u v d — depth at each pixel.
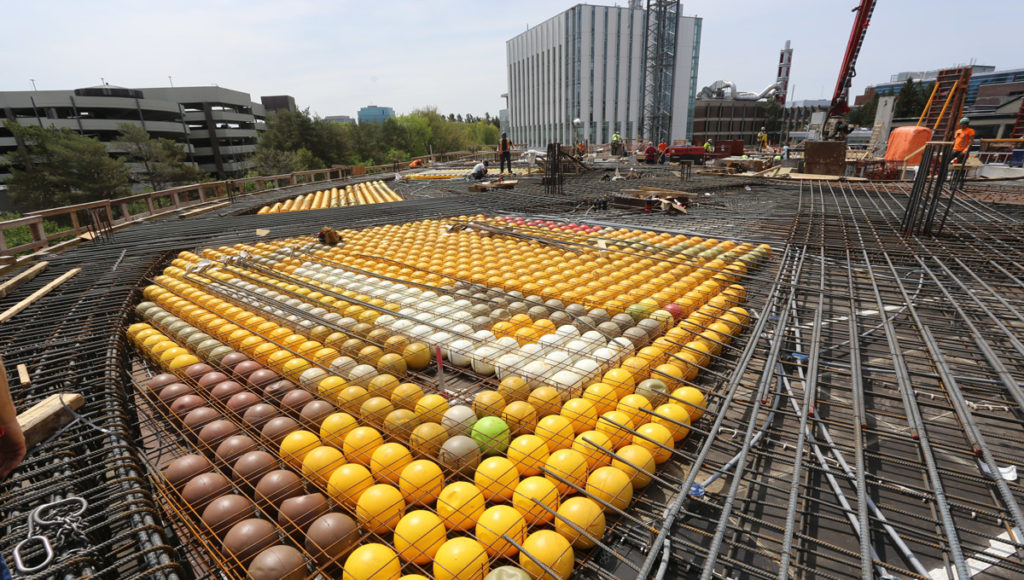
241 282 10.80
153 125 83.06
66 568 3.72
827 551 4.22
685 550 4.23
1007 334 6.80
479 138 139.00
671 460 5.50
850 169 29.48
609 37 94.44
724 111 105.75
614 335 7.91
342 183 35.97
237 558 4.10
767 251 11.79
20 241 53.69
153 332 8.33
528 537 4.24
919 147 27.19
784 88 95.19
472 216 18.09
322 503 4.67
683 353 7.06
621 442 5.46
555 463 4.84
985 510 4.07
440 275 11.12
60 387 6.35
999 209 16.09
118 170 62.91
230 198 25.58
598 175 31.14
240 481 5.03
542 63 108.38
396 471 5.01
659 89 79.31
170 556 4.00
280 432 5.66
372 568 3.90
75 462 4.99
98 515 4.19
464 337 7.91
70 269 11.99
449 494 4.53
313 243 14.17
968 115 63.53
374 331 8.03
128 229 17.55
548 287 9.91
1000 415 5.73
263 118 113.25
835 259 11.23
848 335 7.78
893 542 4.25
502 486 4.69
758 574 3.56
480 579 3.92
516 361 7.02
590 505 4.33
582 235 14.36
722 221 15.88
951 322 7.81
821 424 5.46
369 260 12.51
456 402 6.34
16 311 8.93
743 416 5.89
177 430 5.96
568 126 102.75
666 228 14.84
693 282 9.87
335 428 5.56
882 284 9.52
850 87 34.34
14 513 4.32
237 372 7.03
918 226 13.02
